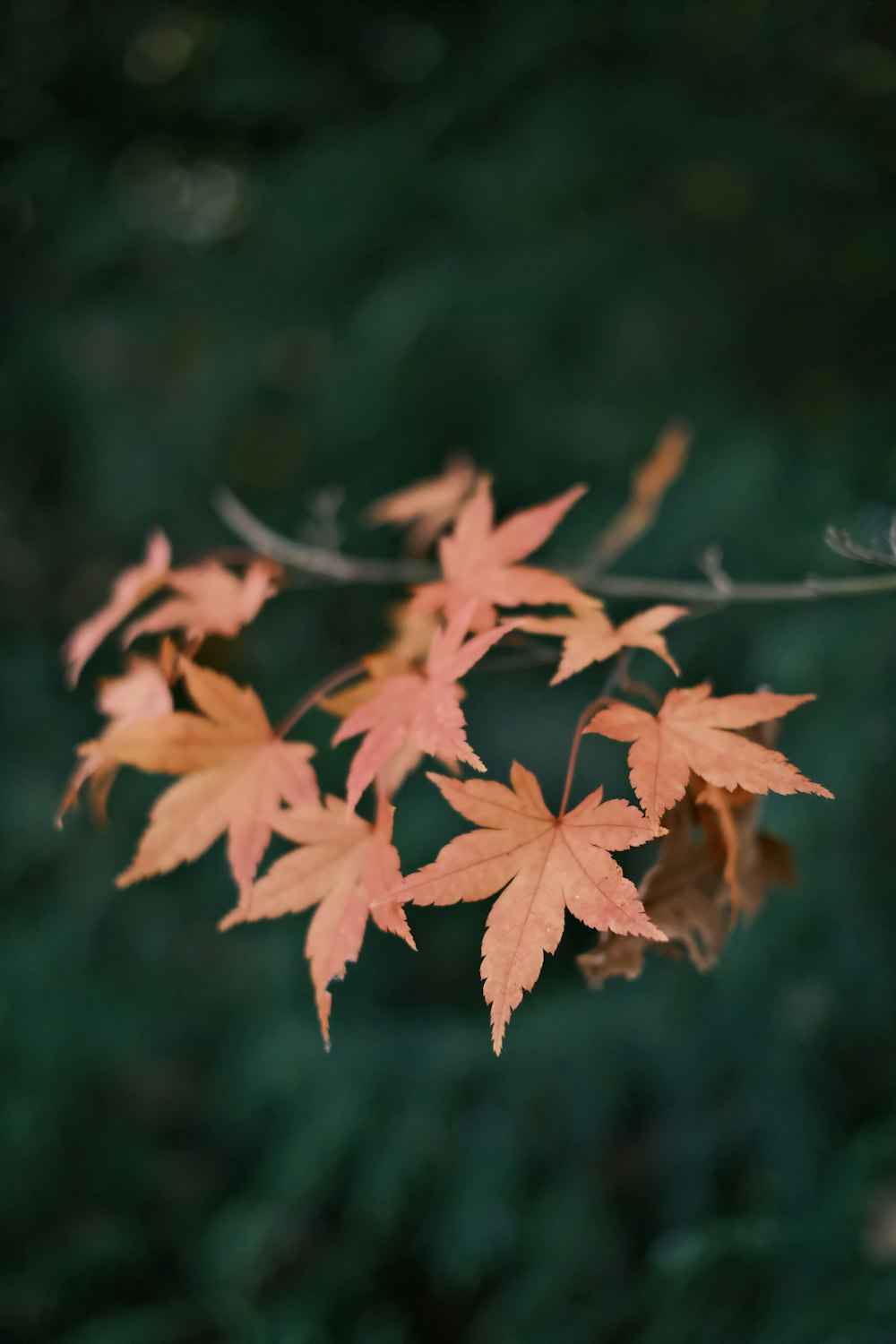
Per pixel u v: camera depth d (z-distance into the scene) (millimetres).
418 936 1354
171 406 1496
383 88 1333
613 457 1274
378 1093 1128
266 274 1409
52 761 1385
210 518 1478
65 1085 1228
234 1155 1328
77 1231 1173
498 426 1345
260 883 422
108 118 1360
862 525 1032
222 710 451
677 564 1130
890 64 1129
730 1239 804
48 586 1534
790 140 1168
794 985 1014
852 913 1002
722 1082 1089
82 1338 964
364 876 415
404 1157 1071
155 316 1435
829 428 1286
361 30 1273
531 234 1269
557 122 1167
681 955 446
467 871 391
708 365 1290
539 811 397
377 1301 1121
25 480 1541
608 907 382
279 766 443
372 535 1388
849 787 967
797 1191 979
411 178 1247
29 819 1320
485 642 416
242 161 1392
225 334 1444
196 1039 1334
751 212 1239
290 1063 1176
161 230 1465
